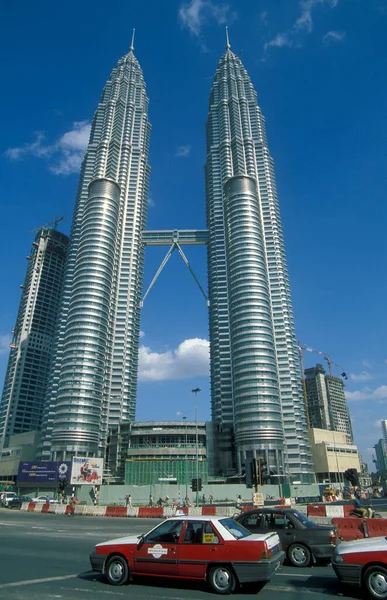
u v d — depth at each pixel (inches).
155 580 522.9
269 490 3250.5
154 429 6097.4
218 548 476.7
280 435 5561.0
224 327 7012.8
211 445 6131.9
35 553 732.7
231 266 6678.2
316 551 619.2
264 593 463.2
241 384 5851.4
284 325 6697.8
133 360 7086.6
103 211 6948.8
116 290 7298.2
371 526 912.3
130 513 1801.2
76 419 5487.2
